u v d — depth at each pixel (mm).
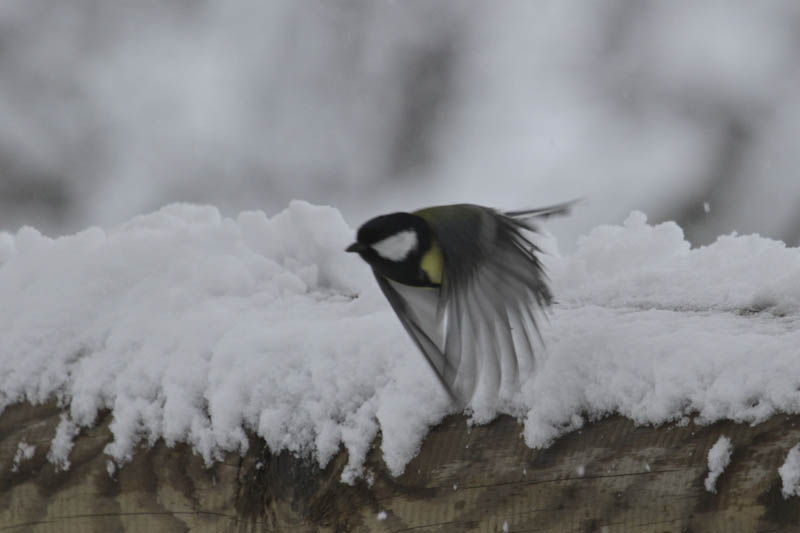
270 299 5594
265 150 15688
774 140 14578
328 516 4559
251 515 4734
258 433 4715
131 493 4992
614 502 4066
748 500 3818
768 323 4336
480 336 4488
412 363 4531
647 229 6113
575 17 15625
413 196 15453
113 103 15703
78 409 5137
